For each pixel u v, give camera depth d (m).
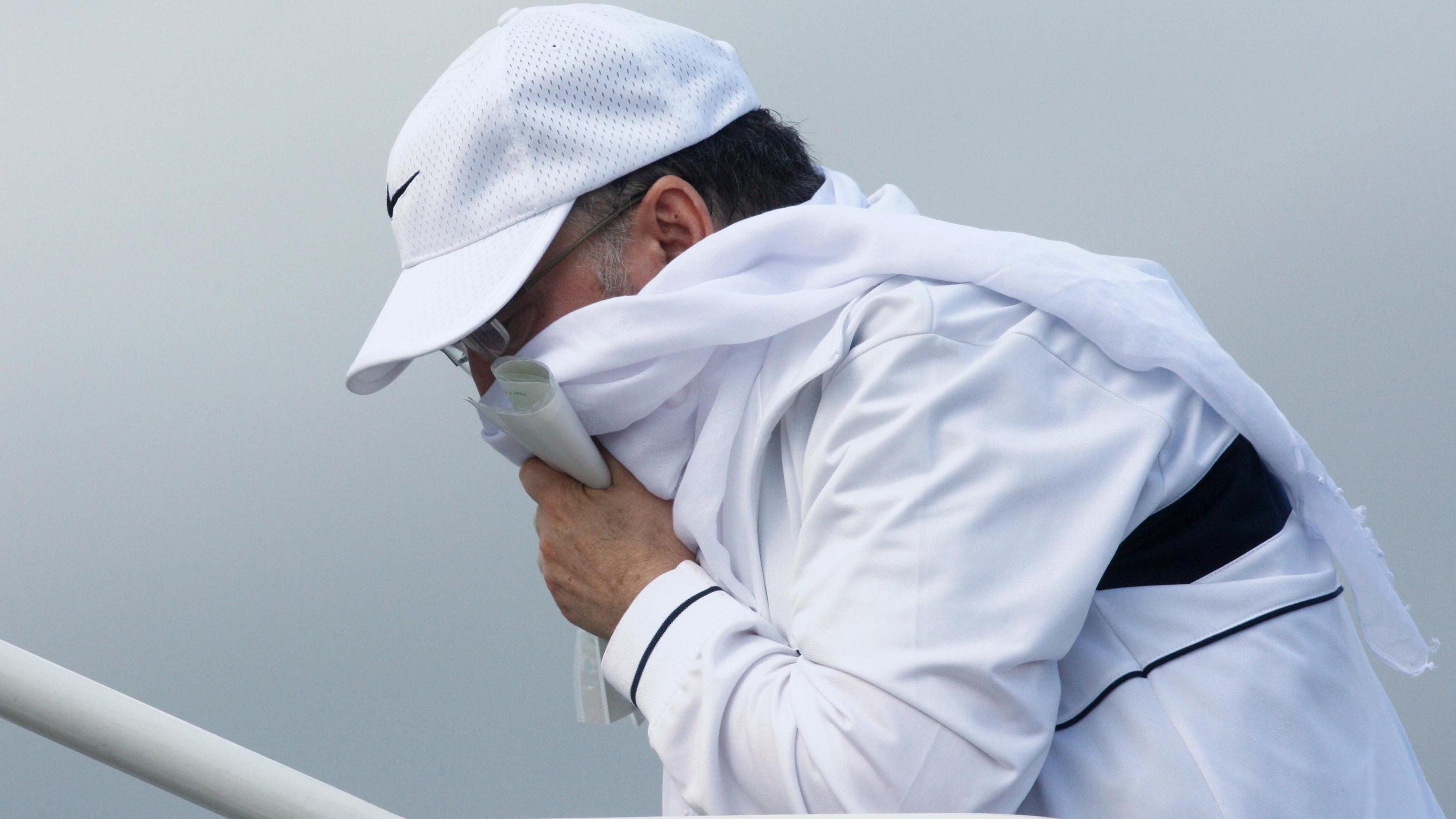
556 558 3.99
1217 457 3.51
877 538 3.13
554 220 3.85
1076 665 3.38
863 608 3.11
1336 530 3.69
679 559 3.87
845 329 3.42
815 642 3.19
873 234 3.62
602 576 3.89
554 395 3.71
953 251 3.49
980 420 3.21
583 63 3.95
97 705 2.06
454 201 3.95
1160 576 3.41
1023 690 3.05
